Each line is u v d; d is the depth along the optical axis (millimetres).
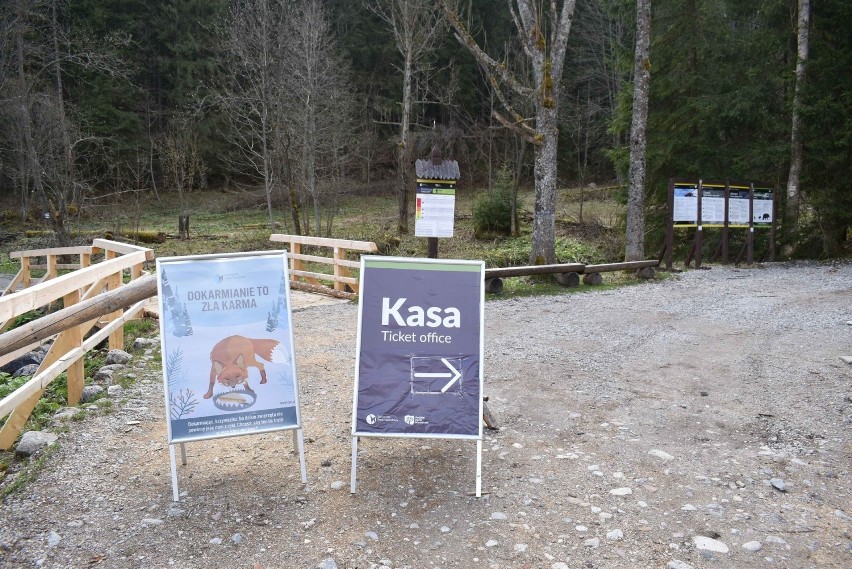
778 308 10406
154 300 10922
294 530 3879
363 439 5223
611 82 41094
